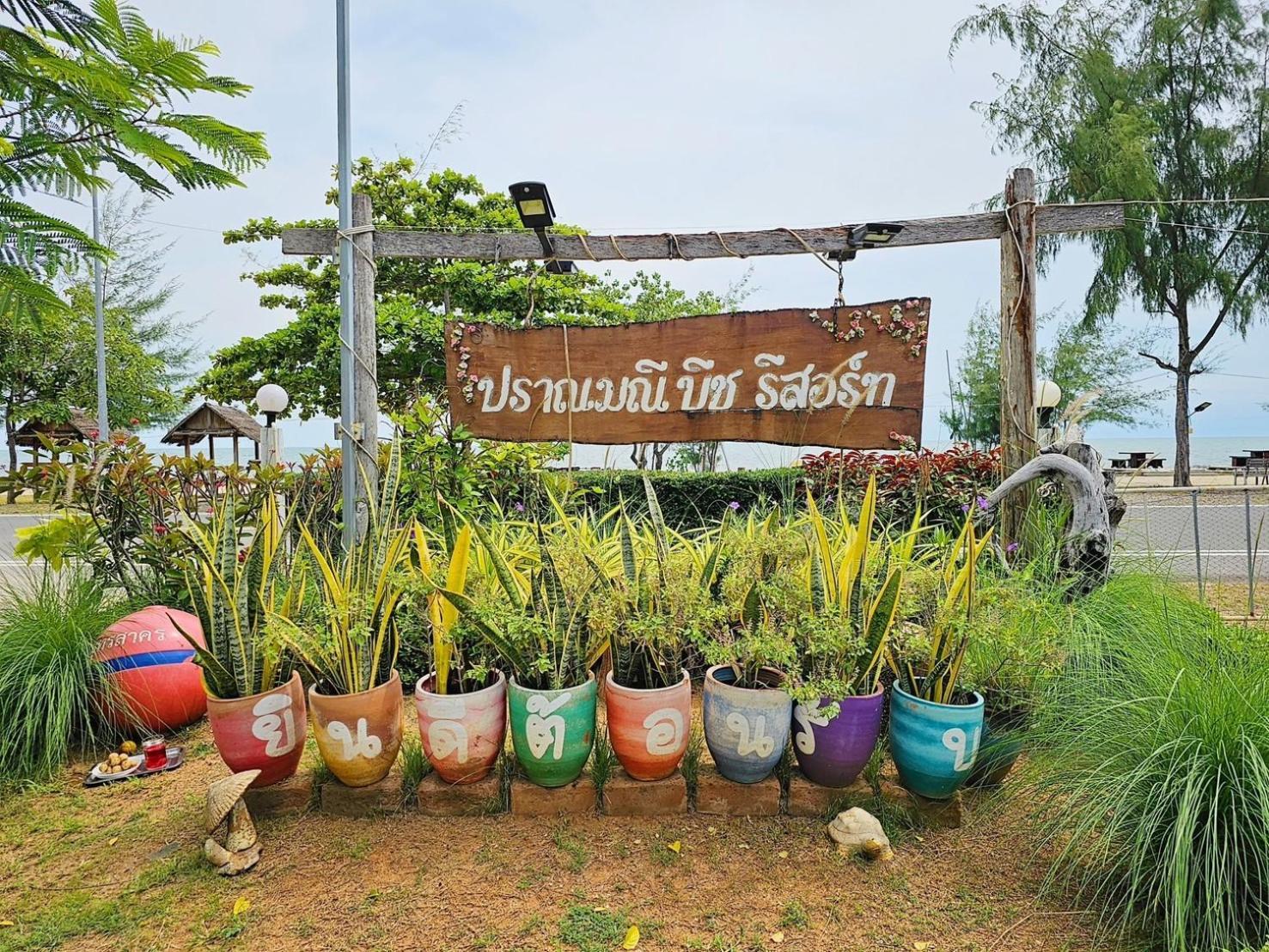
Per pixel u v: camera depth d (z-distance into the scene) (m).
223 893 2.14
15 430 17.81
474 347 4.12
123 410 18.94
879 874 2.20
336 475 5.21
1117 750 2.15
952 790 2.39
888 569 2.73
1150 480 19.08
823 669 2.42
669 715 2.39
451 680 2.61
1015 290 3.68
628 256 3.94
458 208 10.93
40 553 3.95
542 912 2.03
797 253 3.86
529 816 2.46
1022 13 16.45
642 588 2.53
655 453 6.63
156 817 2.61
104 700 3.20
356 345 3.88
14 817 2.65
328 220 11.09
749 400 3.89
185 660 3.37
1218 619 2.88
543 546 2.68
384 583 2.52
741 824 2.43
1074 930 1.97
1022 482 3.52
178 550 4.07
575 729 2.38
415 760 2.60
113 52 1.79
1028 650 2.59
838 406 3.81
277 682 2.61
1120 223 3.64
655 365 3.98
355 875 2.20
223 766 3.03
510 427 4.11
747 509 6.28
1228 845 1.87
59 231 1.86
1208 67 15.74
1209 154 15.55
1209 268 15.60
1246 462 18.83
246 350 10.73
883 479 5.34
